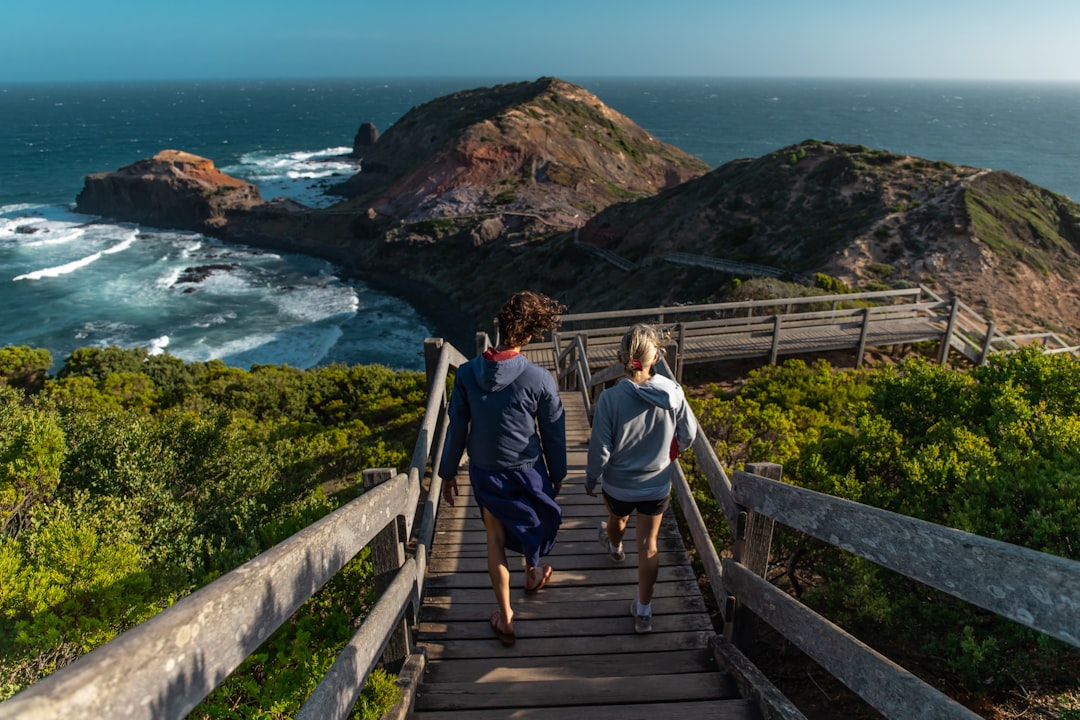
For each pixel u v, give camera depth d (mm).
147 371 25219
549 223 68312
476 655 3502
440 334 48594
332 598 4441
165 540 5566
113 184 81312
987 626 3764
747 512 3123
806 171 50344
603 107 113938
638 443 3354
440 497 5117
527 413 3250
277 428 14227
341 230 74312
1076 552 3566
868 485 5098
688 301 39812
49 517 5094
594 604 3912
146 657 1104
